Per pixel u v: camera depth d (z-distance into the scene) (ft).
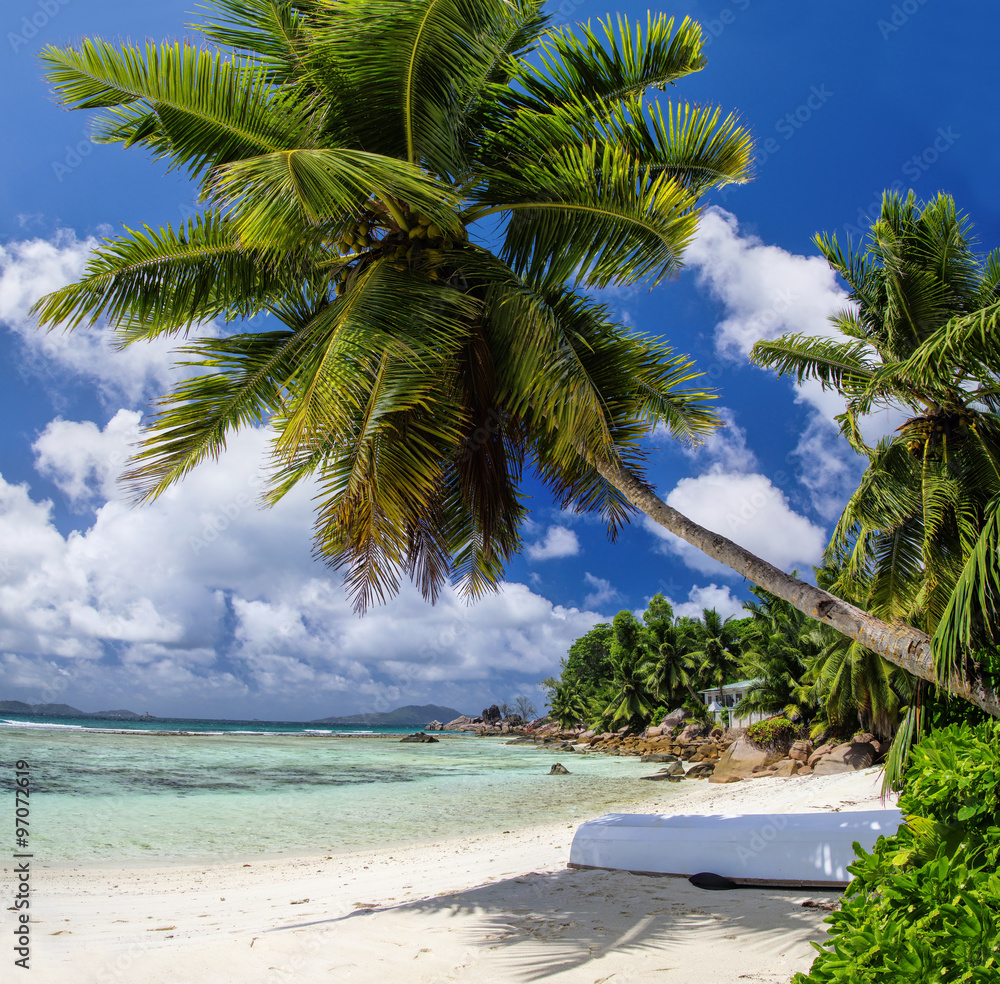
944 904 5.49
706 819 22.58
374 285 22.33
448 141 23.16
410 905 19.54
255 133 23.12
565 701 330.34
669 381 25.84
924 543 38.14
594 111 23.79
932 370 31.71
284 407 23.49
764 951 13.65
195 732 305.53
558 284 24.06
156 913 22.45
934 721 18.08
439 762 144.25
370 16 20.63
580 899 19.01
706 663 189.47
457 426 23.68
